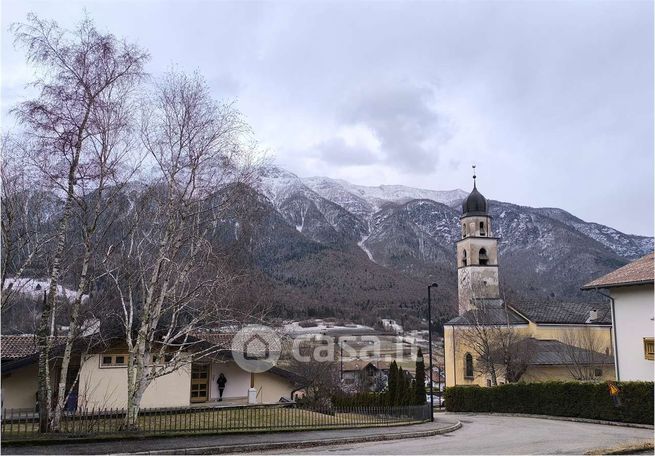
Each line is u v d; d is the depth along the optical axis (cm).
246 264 2159
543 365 4962
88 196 1948
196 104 2045
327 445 1922
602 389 2981
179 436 1852
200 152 2027
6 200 1880
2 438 1625
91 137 1869
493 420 3400
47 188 1955
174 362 2061
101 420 2086
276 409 2684
